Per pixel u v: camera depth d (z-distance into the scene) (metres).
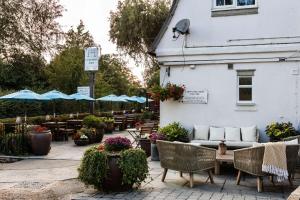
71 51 31.48
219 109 12.16
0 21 27.33
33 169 11.00
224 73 12.11
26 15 28.95
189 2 12.50
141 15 27.88
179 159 8.52
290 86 11.44
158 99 12.36
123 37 28.58
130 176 7.79
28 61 30.17
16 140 13.59
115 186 7.93
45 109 27.25
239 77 12.03
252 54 11.77
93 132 17.38
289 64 11.45
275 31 11.59
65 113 29.02
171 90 12.16
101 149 8.04
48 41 30.98
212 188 8.27
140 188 8.23
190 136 12.31
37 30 30.05
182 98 12.49
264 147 7.90
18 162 12.34
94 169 7.71
